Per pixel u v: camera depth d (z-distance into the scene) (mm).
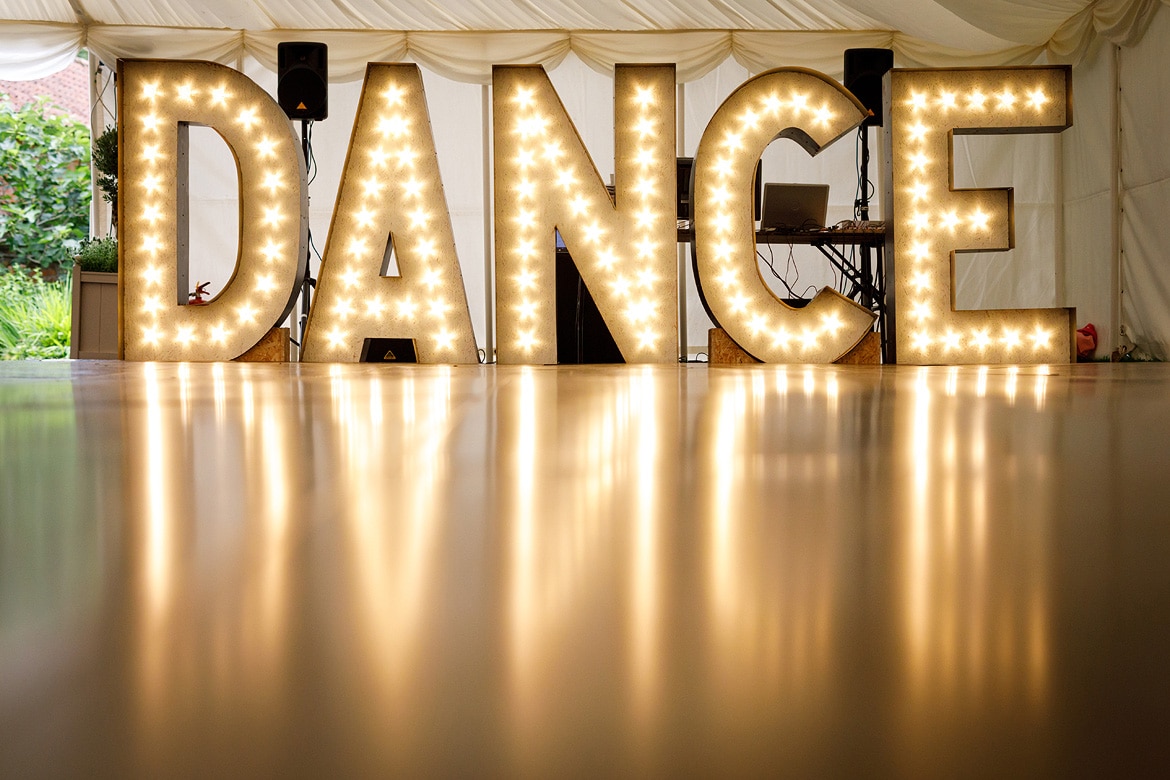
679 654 205
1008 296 7223
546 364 3672
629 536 361
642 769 149
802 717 169
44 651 206
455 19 6664
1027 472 595
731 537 358
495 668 196
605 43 6820
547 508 439
